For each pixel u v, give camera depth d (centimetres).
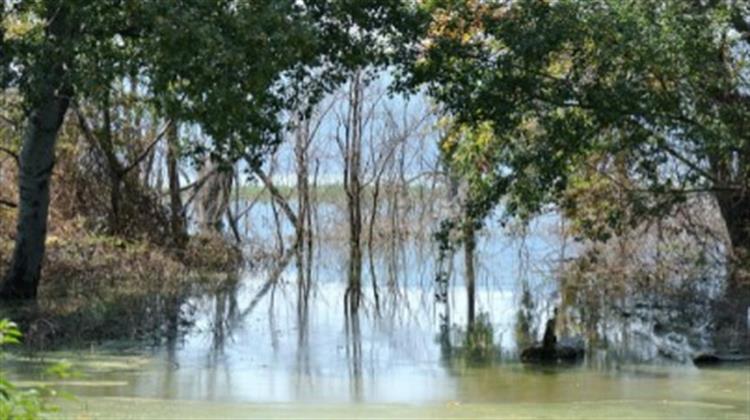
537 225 5688
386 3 3033
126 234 4697
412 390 2350
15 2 2859
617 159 3562
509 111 3180
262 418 1941
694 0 3234
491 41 3241
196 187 5072
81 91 2753
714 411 2080
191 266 4794
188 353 2803
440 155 5138
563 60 3325
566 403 2175
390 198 6234
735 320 3425
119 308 3403
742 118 3216
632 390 2352
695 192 3659
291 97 3042
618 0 3070
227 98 2566
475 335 3241
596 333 3241
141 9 2592
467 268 4606
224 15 2591
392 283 4584
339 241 6219
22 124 3831
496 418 1986
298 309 3784
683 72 3083
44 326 2916
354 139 5759
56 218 4519
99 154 4647
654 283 4266
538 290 4262
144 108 4297
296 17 2709
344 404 2142
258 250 5469
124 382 2348
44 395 2036
